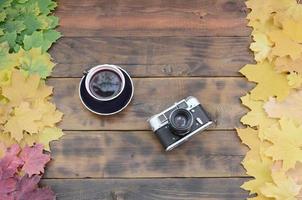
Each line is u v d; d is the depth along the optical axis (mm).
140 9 1592
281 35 1520
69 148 1432
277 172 1371
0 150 1405
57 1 1604
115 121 1460
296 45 1502
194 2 1596
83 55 1538
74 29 1569
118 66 1516
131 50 1539
